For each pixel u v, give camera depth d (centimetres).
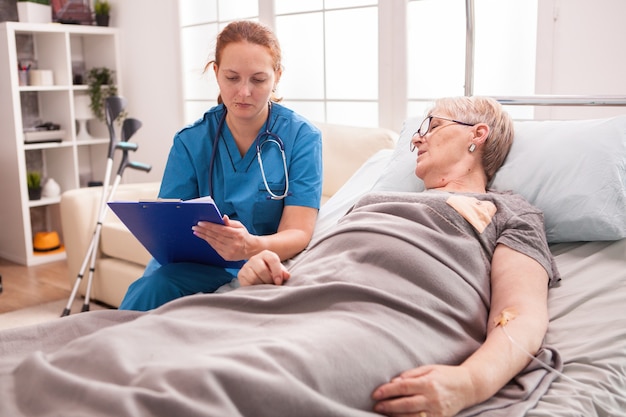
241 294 125
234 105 175
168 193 193
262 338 103
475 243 132
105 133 439
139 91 420
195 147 190
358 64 308
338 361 97
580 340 122
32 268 383
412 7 281
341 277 122
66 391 88
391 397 99
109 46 428
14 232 394
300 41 333
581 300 132
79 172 454
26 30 378
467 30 206
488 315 127
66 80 405
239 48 171
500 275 128
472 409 103
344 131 281
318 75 328
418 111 288
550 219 153
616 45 219
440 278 122
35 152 432
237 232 149
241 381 87
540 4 235
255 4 349
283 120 188
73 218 316
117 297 305
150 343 104
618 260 143
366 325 106
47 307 315
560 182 154
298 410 88
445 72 275
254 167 184
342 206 193
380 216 137
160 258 175
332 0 313
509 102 192
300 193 181
